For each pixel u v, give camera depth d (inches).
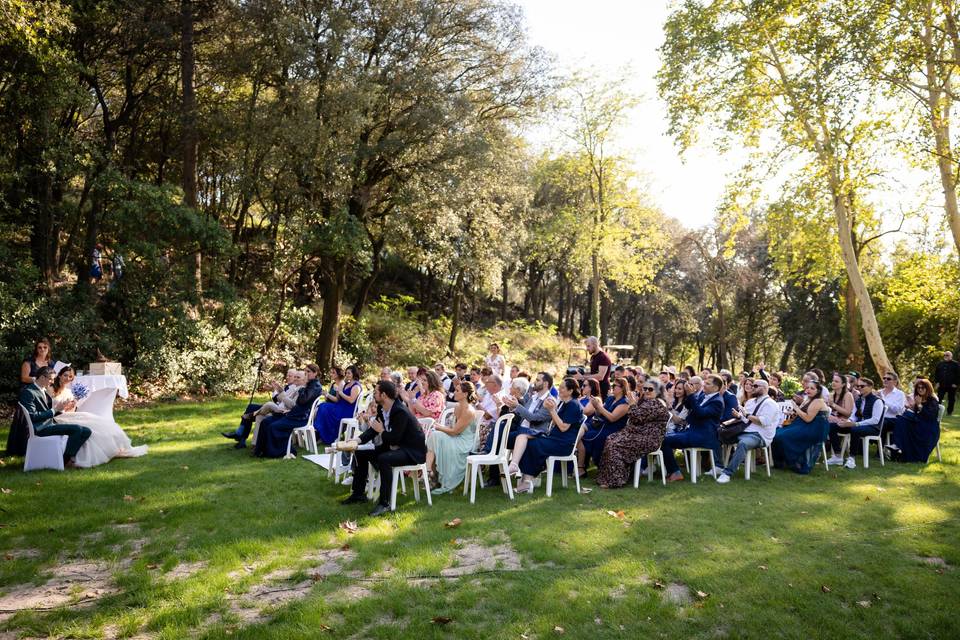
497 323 1307.8
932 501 261.6
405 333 971.9
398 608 154.7
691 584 171.2
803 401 332.2
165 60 721.0
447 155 680.4
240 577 176.2
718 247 1498.5
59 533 209.9
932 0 500.1
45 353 340.2
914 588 170.7
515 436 287.6
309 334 802.2
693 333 1749.5
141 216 562.6
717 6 644.1
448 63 721.0
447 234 797.2
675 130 680.4
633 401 314.2
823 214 661.9
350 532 214.5
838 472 322.7
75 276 711.7
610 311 1813.5
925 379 353.1
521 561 188.7
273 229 773.3
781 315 1523.1
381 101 671.1
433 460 283.9
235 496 257.0
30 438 294.0
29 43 457.1
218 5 699.4
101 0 601.0
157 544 201.0
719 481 295.6
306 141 604.7
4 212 561.6
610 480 282.8
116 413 476.1
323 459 333.1
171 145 826.2
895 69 501.7
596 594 163.3
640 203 1209.4
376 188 758.5
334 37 614.9
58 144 559.2
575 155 1209.4
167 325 590.9
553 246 1280.8
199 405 539.5
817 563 186.7
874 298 1142.3
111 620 149.8
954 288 868.0
